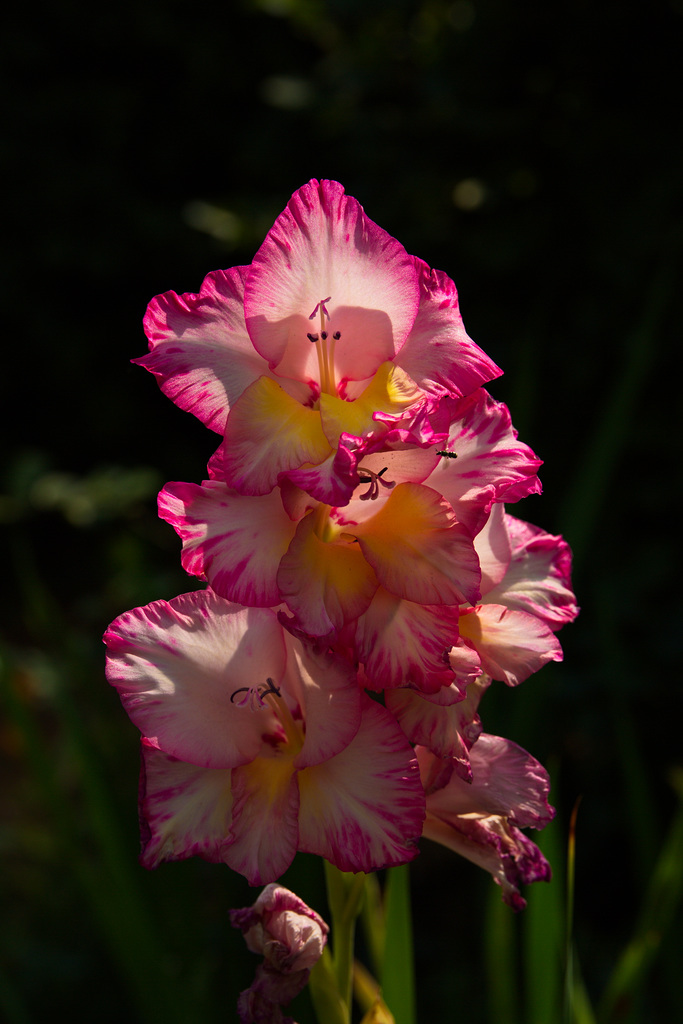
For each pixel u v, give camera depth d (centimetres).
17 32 240
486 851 63
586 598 130
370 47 193
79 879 89
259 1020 61
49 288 245
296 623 57
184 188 262
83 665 116
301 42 264
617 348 138
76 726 94
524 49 149
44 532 259
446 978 117
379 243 59
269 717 61
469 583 58
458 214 157
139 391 255
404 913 70
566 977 69
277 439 58
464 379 59
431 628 58
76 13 243
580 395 144
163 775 60
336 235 59
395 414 59
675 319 133
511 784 63
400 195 160
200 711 60
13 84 239
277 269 58
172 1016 82
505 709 96
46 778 93
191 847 60
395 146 168
